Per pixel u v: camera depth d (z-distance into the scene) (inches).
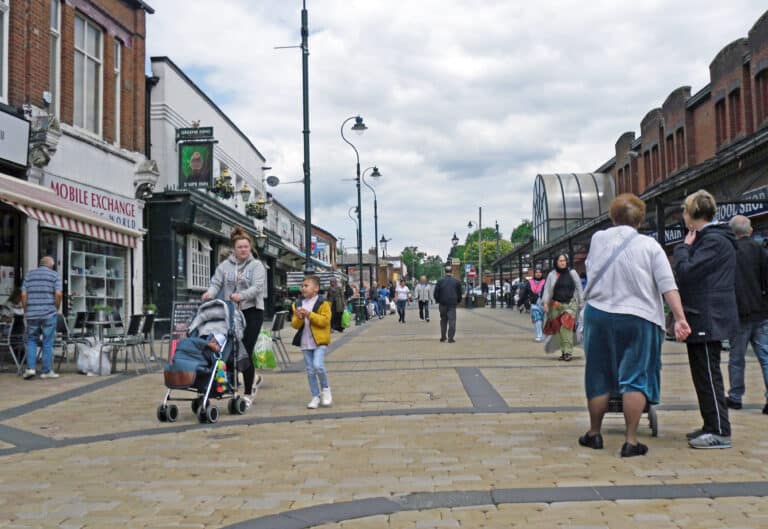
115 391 388.8
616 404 233.6
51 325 449.4
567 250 1162.0
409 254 5836.6
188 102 922.1
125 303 724.7
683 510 162.7
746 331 284.0
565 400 321.4
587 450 223.8
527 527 153.8
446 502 173.0
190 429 276.5
